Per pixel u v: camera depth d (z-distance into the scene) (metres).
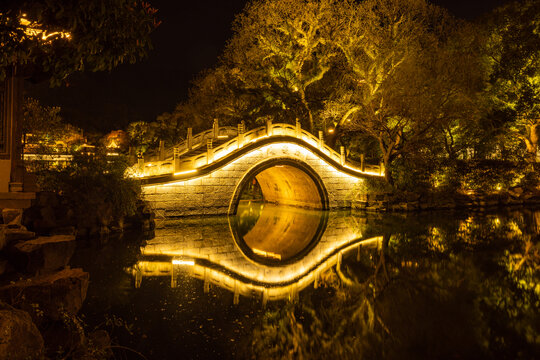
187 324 7.86
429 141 29.22
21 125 8.13
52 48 5.78
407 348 7.04
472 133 34.12
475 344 7.14
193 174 22.20
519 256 13.62
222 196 23.53
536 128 33.81
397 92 27.66
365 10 29.83
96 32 5.49
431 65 28.77
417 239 16.88
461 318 8.30
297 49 32.31
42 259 11.20
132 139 40.72
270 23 30.73
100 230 16.61
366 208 27.17
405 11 29.53
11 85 7.87
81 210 16.03
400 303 9.20
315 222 22.67
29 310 6.36
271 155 25.19
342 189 28.52
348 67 32.28
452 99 28.56
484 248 14.97
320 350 6.95
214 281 10.82
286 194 33.31
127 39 5.86
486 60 32.66
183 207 22.20
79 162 17.17
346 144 36.72
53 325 6.47
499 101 32.53
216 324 7.91
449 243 15.95
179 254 13.93
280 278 11.33
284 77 33.12
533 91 30.53
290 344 7.13
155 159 25.16
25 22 6.61
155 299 9.22
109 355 6.50
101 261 12.50
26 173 8.28
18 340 4.88
